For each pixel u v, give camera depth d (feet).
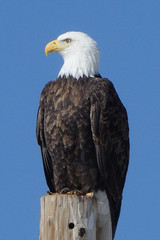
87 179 51.37
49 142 51.55
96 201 51.13
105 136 51.57
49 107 51.72
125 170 55.88
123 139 54.80
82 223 40.09
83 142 50.47
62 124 50.21
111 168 52.70
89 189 51.55
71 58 54.95
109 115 51.96
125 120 55.62
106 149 51.85
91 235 40.24
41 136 53.42
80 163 51.06
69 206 40.22
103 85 52.01
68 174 51.88
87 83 52.21
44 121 52.24
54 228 39.86
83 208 40.34
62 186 52.85
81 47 55.16
